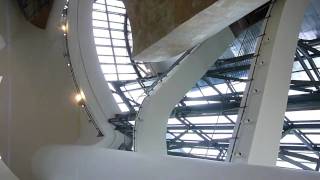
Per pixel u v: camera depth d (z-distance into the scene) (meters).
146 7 8.12
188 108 15.39
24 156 16.08
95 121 17.17
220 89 14.90
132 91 20.11
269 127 6.01
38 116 16.84
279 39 6.39
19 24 17.33
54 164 6.28
